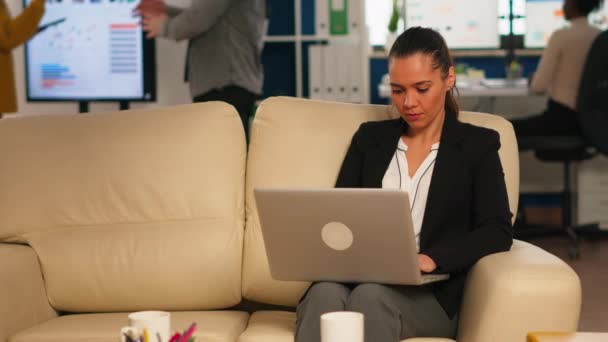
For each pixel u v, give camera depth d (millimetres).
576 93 4953
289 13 6023
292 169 2428
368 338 1910
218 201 2438
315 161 2426
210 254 2379
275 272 2051
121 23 4949
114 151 2516
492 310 1853
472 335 1914
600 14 5855
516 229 5188
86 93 5012
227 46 4422
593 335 1580
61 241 2441
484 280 1915
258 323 2223
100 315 2389
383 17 6320
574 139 4957
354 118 2475
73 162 2520
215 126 2512
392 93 2209
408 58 2152
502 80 5777
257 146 2490
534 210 6203
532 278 1845
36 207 2484
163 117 2555
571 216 5801
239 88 4473
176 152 2488
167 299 2395
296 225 1934
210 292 2383
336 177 2408
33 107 5262
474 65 6156
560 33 4984
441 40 2215
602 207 5652
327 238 1931
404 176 2256
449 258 2023
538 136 5031
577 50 4949
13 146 2570
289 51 6023
